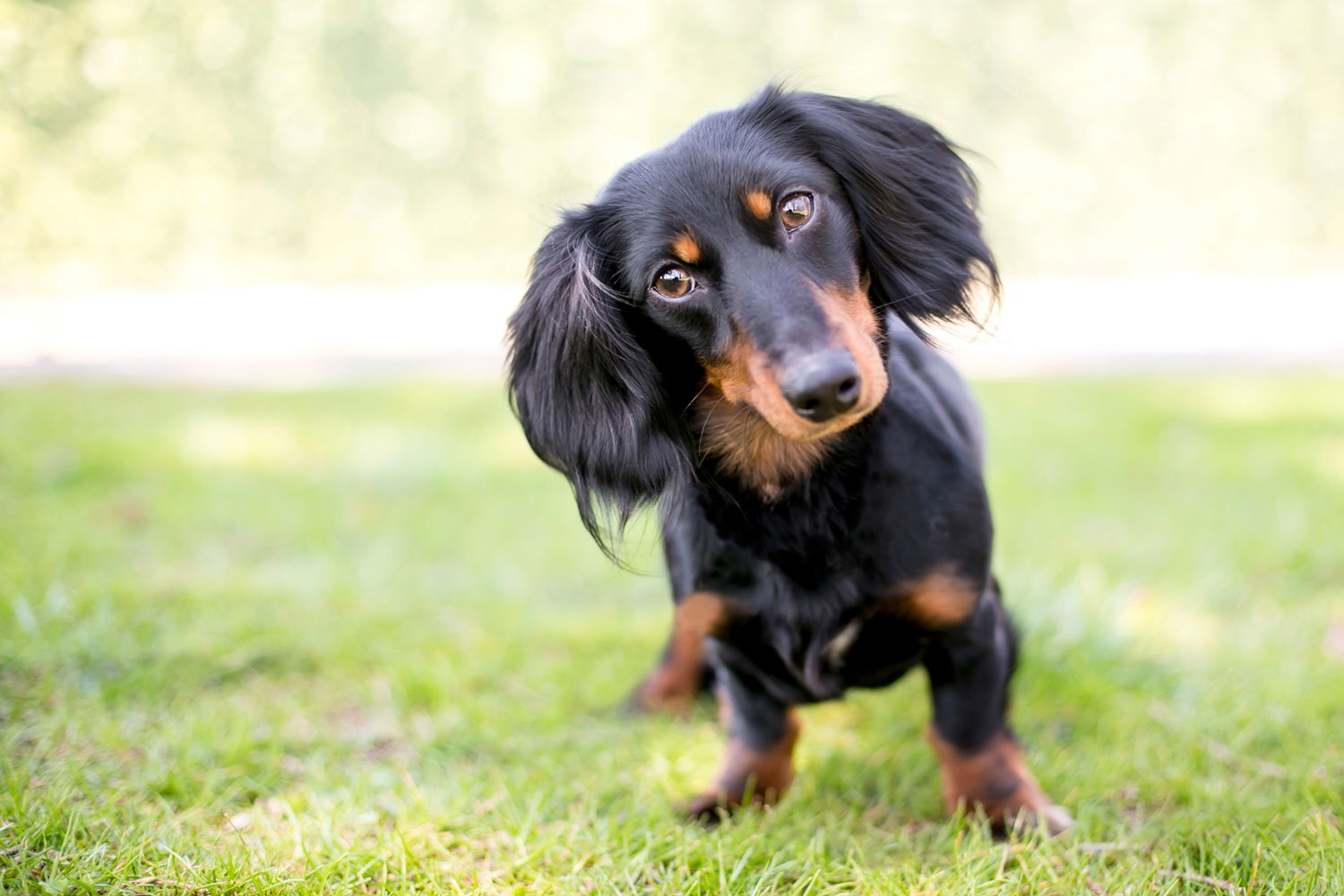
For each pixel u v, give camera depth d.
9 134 14.45
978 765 2.48
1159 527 4.53
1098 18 20.53
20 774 2.55
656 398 2.38
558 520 5.11
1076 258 20.11
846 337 2.09
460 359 10.77
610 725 3.15
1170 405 7.03
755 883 2.23
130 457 5.94
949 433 2.46
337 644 3.54
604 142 21.78
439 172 22.11
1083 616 3.45
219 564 4.36
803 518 2.35
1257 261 19.97
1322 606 3.65
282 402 8.10
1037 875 2.16
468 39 22.06
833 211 2.31
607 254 2.39
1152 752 2.76
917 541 2.34
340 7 21.64
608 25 21.98
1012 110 20.44
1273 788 2.53
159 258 19.20
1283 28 20.23
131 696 3.17
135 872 2.23
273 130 21.31
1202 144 20.31
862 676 2.55
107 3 17.22
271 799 2.64
